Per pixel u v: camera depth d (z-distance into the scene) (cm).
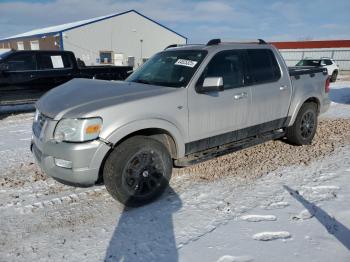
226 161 484
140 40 3522
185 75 386
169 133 362
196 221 314
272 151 528
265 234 288
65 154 307
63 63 987
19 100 924
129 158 327
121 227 308
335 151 524
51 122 319
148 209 341
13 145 593
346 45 3606
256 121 457
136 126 328
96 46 3262
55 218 327
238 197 364
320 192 372
